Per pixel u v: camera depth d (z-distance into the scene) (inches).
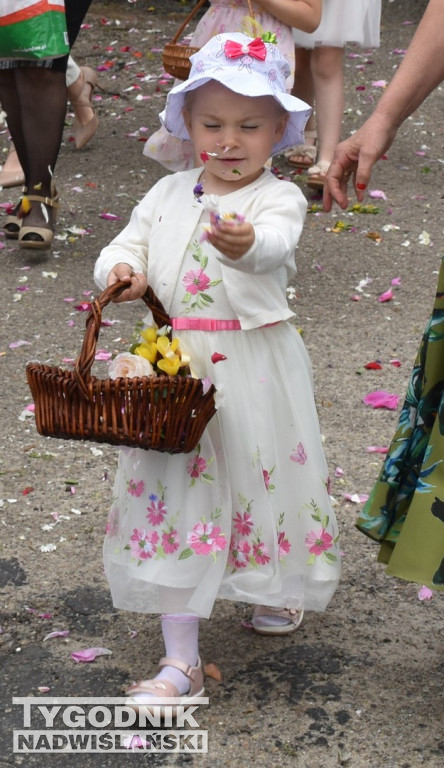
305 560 103.9
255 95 95.3
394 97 102.6
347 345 175.5
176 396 90.6
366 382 164.1
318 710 100.0
